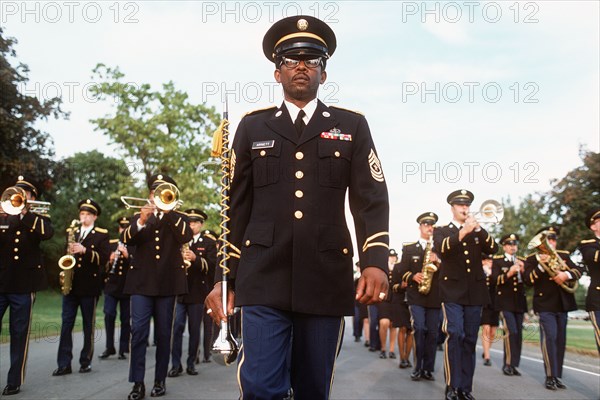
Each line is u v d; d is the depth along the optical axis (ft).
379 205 9.82
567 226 91.40
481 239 23.94
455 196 25.40
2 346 33.83
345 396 22.85
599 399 23.25
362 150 10.23
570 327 82.38
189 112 92.79
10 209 21.80
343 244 9.89
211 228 86.43
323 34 10.78
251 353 9.28
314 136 10.12
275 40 10.85
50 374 26.04
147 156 92.73
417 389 25.07
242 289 9.68
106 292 33.58
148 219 22.56
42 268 22.97
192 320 28.58
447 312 23.41
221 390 23.34
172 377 27.02
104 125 90.43
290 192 9.93
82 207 28.22
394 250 46.32
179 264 23.07
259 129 10.41
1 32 81.61
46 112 85.46
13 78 82.48
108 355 33.17
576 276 27.09
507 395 24.02
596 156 89.35
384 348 36.99
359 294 9.34
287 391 9.21
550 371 25.95
